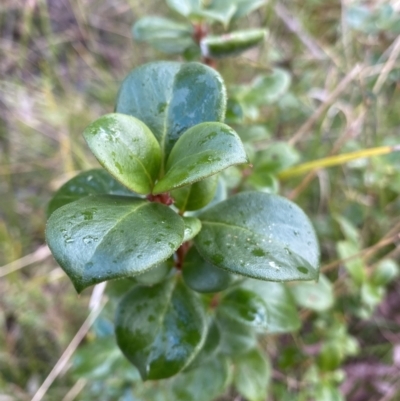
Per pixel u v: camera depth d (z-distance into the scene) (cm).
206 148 9
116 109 12
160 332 12
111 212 9
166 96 11
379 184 26
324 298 20
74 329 27
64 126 31
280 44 33
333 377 22
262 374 19
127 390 21
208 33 19
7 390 25
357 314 25
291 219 11
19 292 27
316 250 11
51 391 25
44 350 27
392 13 27
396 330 27
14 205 30
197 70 11
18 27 37
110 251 8
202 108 11
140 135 10
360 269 22
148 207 10
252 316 14
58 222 9
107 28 37
